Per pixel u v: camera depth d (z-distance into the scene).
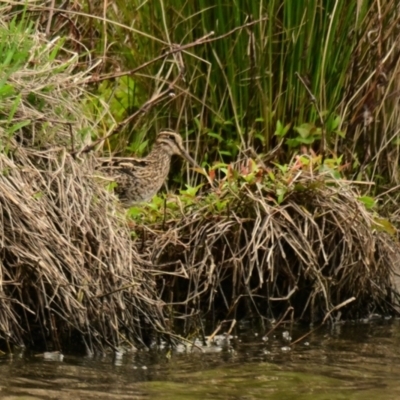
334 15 11.98
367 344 9.77
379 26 12.16
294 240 10.44
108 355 8.84
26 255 8.59
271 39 12.01
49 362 8.48
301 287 10.60
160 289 10.20
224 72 12.16
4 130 8.95
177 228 10.50
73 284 8.71
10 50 9.23
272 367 8.79
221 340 9.71
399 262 11.31
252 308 10.43
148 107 10.43
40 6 10.72
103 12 11.89
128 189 11.53
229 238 10.51
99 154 11.55
